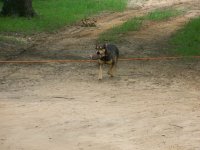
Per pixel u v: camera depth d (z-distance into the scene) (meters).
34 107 11.24
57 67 16.20
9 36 22.25
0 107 11.29
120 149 8.43
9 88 13.31
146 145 8.60
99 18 30.27
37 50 19.47
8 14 28.62
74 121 10.09
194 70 15.66
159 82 13.95
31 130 9.58
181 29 24.55
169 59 17.56
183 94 12.49
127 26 25.55
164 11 32.50
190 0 40.03
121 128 9.59
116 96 12.29
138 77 14.63
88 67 16.19
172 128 9.54
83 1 37.44
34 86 13.50
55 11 32.12
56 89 13.11
